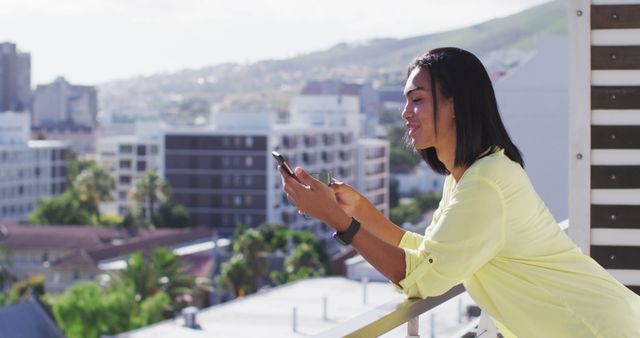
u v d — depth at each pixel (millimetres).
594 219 3846
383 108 197750
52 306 46875
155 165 116438
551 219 2717
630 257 3832
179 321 21609
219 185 101438
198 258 73000
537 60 32656
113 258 73000
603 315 2635
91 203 97875
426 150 2871
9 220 106812
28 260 79375
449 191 2865
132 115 198750
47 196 112750
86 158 134625
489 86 2709
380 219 3145
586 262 2719
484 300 2740
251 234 57438
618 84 3850
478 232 2584
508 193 2613
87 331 46531
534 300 2660
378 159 120062
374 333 2426
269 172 100500
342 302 22625
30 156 110062
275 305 22500
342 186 3146
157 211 91438
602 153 3848
